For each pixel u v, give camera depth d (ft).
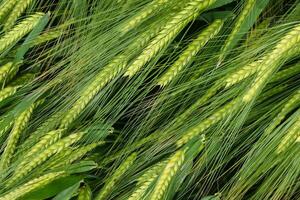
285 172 2.38
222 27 2.44
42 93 2.47
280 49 2.16
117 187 2.41
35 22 2.54
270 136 2.30
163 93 2.39
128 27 2.31
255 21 2.36
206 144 2.37
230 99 2.42
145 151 2.41
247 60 2.28
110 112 2.51
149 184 2.33
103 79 2.37
